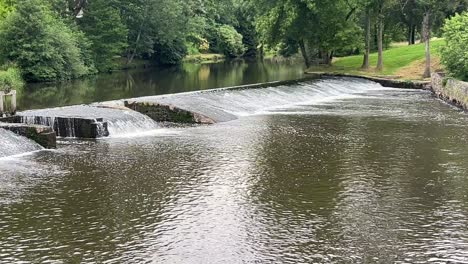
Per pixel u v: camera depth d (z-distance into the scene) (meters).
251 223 14.84
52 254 12.89
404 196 16.97
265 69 68.69
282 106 37.28
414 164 20.78
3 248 13.19
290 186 18.00
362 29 62.34
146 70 71.25
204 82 50.84
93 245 13.41
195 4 97.12
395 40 84.56
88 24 69.62
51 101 37.47
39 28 55.44
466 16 44.00
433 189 17.66
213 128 28.55
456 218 15.12
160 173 19.55
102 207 16.03
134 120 28.39
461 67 39.41
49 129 23.69
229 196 17.03
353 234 14.09
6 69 52.41
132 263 12.49
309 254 12.96
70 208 15.93
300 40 60.44
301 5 55.78
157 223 14.83
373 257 12.80
